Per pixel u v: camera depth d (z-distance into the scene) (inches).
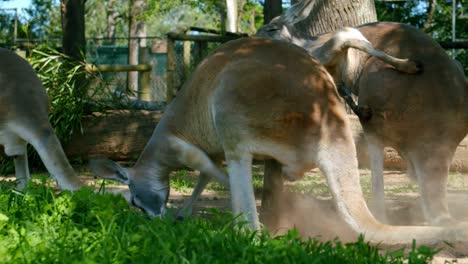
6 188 243.0
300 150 196.5
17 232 181.2
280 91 197.5
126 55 716.7
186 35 540.1
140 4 1147.9
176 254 164.2
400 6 882.8
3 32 947.3
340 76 230.8
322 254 163.8
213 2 991.0
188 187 341.4
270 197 227.8
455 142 219.9
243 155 201.5
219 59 215.6
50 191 223.8
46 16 1079.6
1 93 263.1
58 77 426.6
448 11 909.2
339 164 192.1
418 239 176.4
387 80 223.8
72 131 415.2
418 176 220.1
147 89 553.0
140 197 238.7
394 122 222.4
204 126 223.0
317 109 195.5
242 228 192.9
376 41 234.2
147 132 429.4
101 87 446.9
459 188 337.7
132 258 162.7
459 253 192.7
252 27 1063.6
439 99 217.6
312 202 282.7
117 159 430.0
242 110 199.3
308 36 250.2
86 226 195.5
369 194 314.8
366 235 182.1
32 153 406.9
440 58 224.5
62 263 160.1
